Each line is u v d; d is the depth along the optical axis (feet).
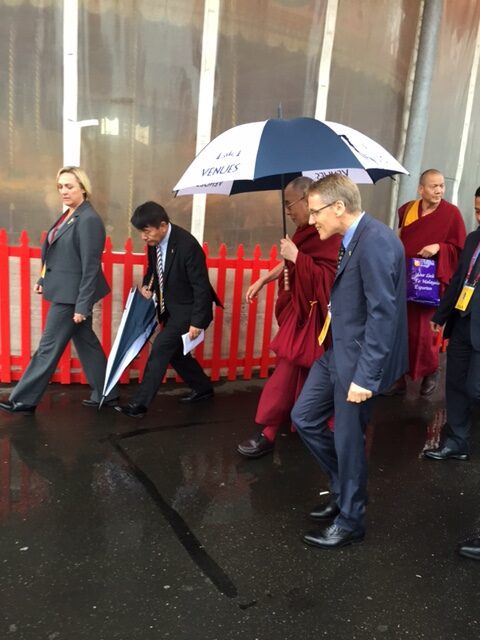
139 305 13.42
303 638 7.08
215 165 9.29
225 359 16.61
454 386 11.96
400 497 10.66
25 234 14.34
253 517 9.71
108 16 15.39
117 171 16.33
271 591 7.89
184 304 13.05
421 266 14.87
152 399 13.41
